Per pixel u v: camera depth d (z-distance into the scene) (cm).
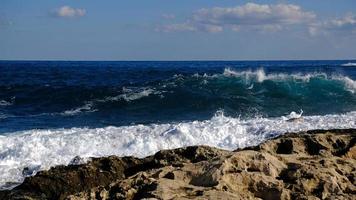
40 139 1386
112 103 2453
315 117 1619
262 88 2561
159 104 2378
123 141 1362
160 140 1360
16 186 1023
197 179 697
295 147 931
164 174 734
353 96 2402
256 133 1403
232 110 2205
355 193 660
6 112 2425
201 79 2734
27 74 5106
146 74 4488
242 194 642
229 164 700
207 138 1380
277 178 695
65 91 2817
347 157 894
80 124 1973
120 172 995
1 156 1288
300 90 2502
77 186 963
